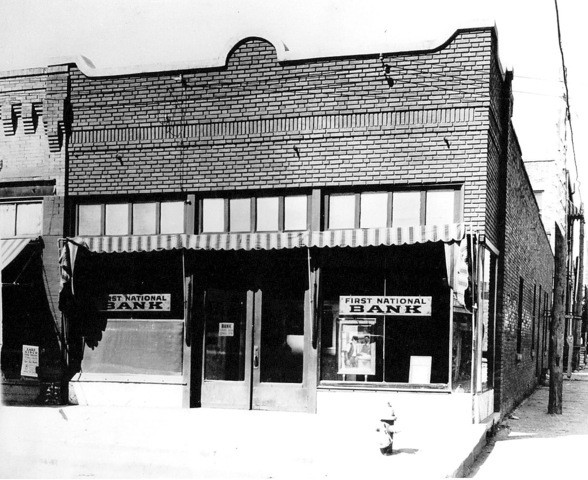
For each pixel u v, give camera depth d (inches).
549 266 944.3
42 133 445.4
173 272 421.4
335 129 393.7
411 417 368.8
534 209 672.4
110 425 351.9
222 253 410.9
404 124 384.2
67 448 307.3
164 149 423.5
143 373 419.8
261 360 404.2
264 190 406.6
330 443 310.2
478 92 373.1
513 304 509.4
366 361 383.2
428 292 377.4
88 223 439.8
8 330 435.2
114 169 431.5
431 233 362.0
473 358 365.7
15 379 432.5
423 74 382.0
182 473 282.4
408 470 263.1
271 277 405.7
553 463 317.7
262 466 277.1
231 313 411.8
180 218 424.5
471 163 373.1
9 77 449.1
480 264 366.3
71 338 430.0
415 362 375.9
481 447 344.8
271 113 404.8
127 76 430.0
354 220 392.2
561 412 521.3
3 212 455.2
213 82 415.5
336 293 390.0
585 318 1403.8
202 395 411.2
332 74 395.9
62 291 427.5
